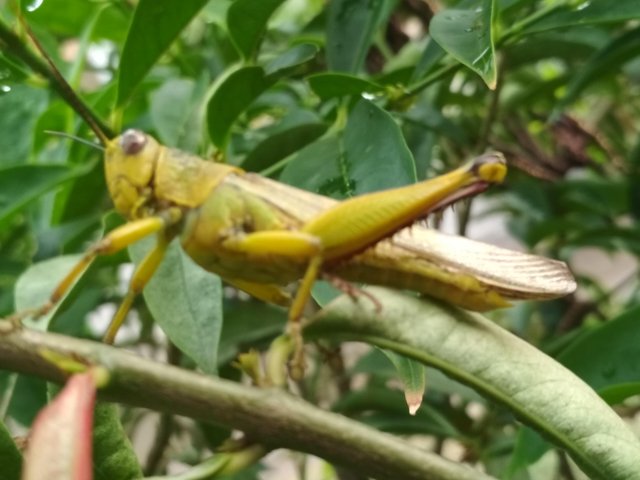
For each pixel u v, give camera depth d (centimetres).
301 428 9
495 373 11
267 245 11
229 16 17
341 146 15
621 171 30
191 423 26
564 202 29
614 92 30
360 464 10
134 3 22
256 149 18
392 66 23
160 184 12
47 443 8
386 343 11
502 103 28
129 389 9
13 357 9
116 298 25
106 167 12
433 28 14
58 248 20
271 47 25
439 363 11
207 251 12
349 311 11
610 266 48
